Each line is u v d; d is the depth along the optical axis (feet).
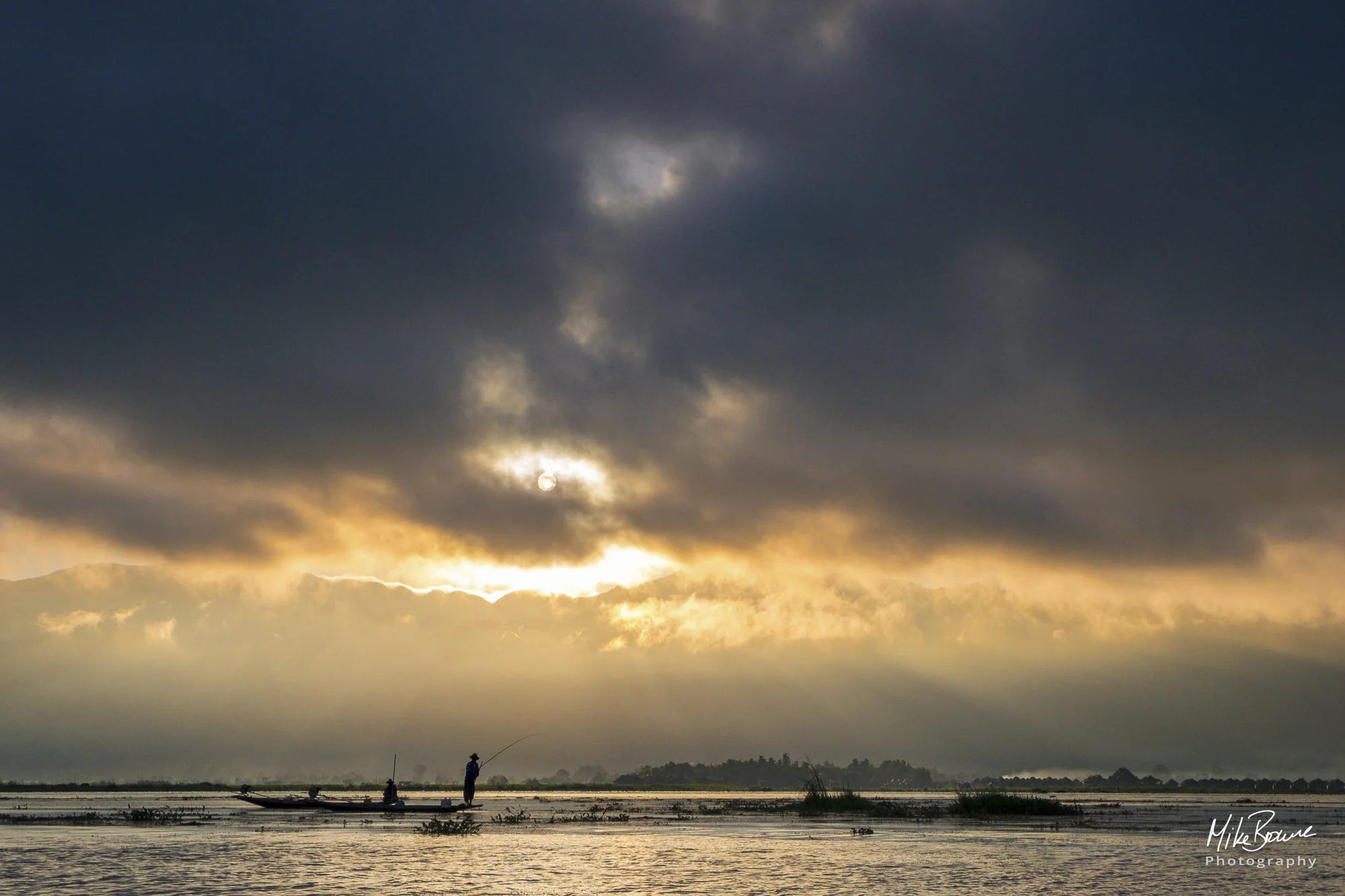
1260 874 129.70
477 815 249.14
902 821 239.30
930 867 134.82
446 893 108.88
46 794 484.33
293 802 256.52
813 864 137.49
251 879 118.21
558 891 110.93
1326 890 115.96
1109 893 112.68
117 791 548.72
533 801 395.14
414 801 336.08
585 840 172.76
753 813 281.74
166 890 110.01
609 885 116.67
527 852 150.71
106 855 142.72
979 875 126.52
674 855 147.95
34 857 140.05
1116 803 377.50
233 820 220.84
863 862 140.26
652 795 575.79
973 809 273.95
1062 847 164.86
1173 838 185.37
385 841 166.30
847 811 288.10
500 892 110.11
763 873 127.65
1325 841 183.11
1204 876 127.54
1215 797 576.20
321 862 134.62
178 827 196.85
